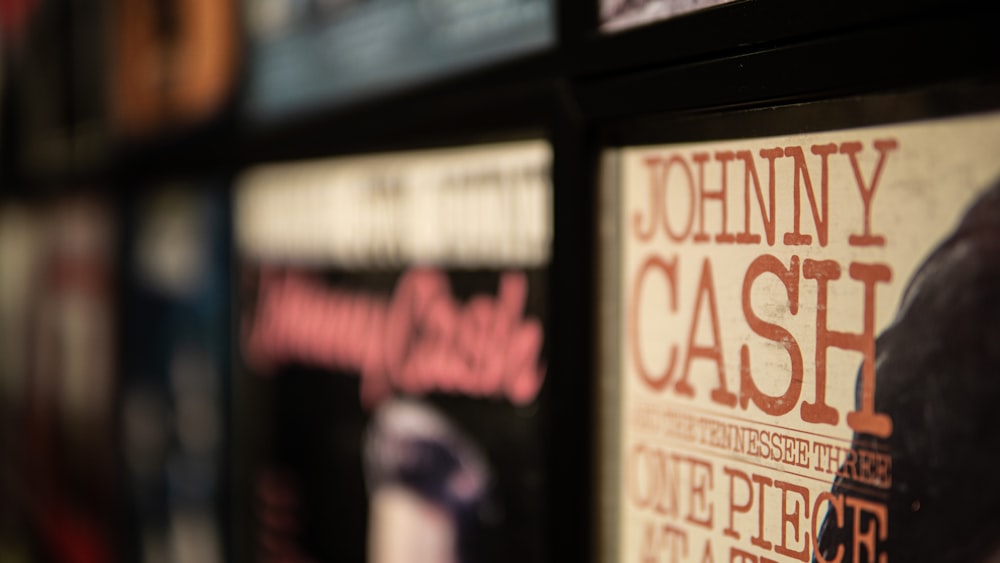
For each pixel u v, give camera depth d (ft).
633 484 2.88
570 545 2.97
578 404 2.93
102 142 5.59
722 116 2.67
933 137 2.43
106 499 5.63
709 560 2.73
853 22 2.44
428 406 3.44
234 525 4.36
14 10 6.98
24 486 6.98
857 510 2.52
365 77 3.53
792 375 2.59
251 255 4.20
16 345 7.15
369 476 3.63
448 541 3.39
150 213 5.03
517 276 3.19
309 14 3.72
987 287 2.39
